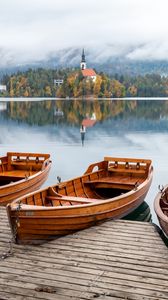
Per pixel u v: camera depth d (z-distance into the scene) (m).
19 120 55.53
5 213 10.89
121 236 9.20
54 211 8.98
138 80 193.12
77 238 9.12
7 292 6.56
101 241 8.90
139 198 12.16
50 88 180.50
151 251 8.32
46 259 7.94
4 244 8.77
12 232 8.67
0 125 48.22
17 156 16.31
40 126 46.69
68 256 8.09
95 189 13.23
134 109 83.94
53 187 11.05
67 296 6.46
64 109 84.00
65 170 20.45
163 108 87.75
